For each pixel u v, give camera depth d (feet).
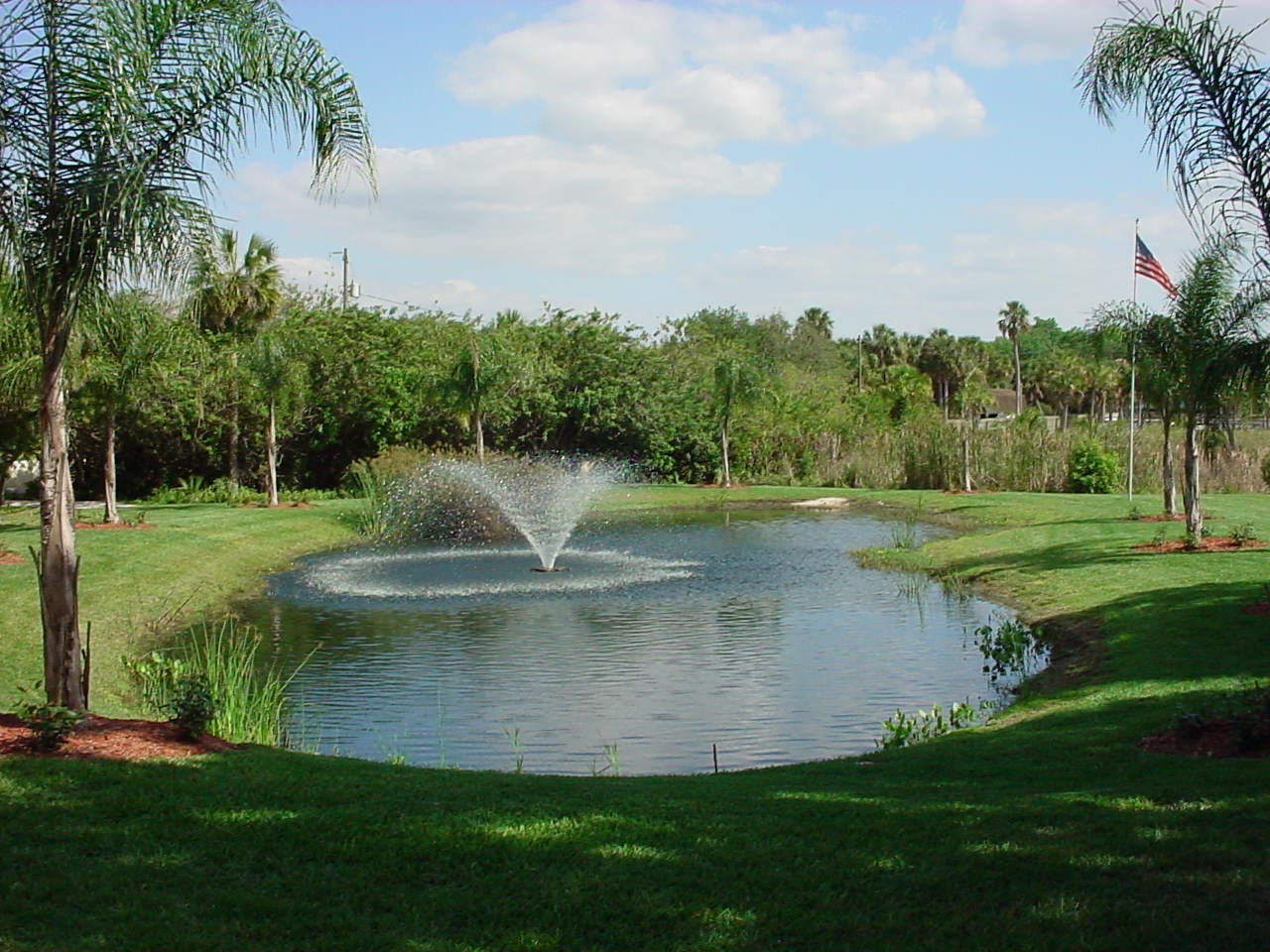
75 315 23.86
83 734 23.79
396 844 17.28
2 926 14.06
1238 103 27.07
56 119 22.61
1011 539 72.38
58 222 22.77
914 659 42.75
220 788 20.16
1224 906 14.30
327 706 36.63
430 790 20.79
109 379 73.56
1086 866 15.89
